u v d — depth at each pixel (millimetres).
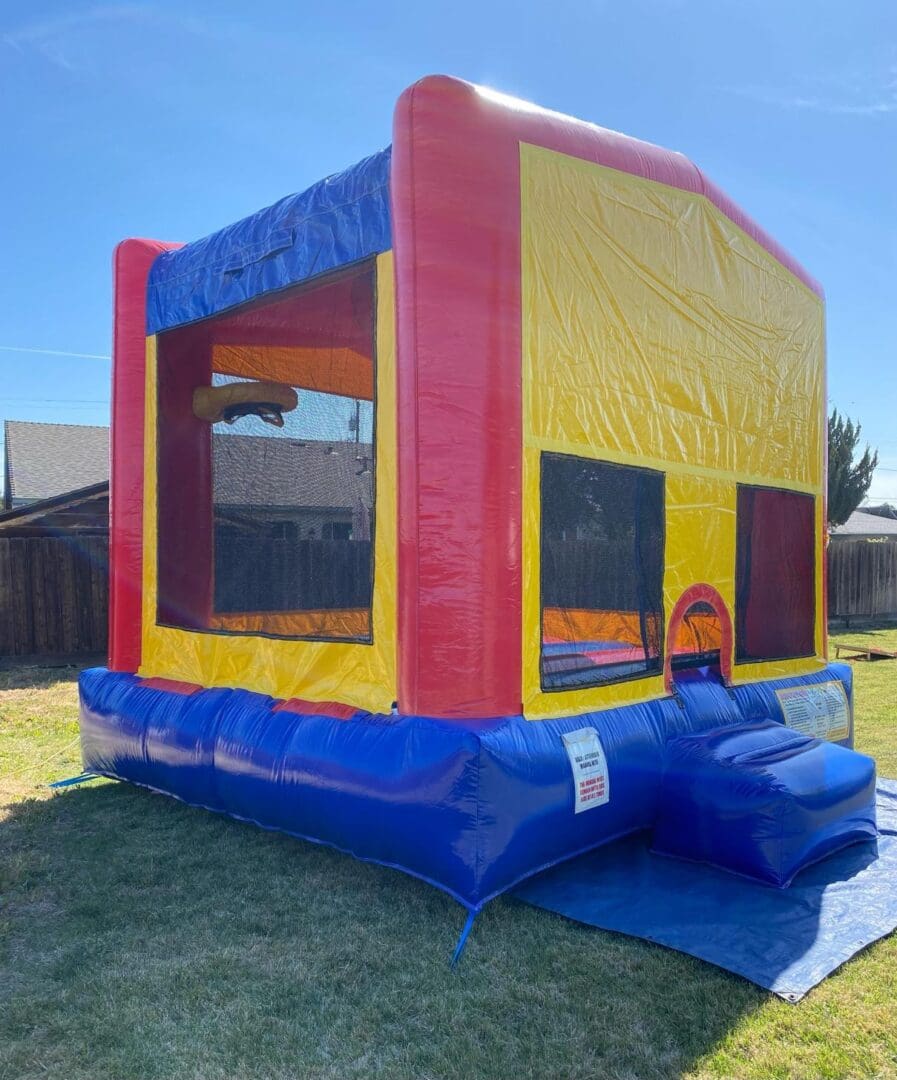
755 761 4070
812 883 3830
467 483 3576
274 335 4977
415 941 3299
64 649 11094
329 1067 2539
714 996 2904
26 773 5785
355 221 4168
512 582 3678
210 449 5156
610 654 4230
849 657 11664
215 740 4445
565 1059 2570
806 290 5969
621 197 4348
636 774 4086
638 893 3721
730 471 5102
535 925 3434
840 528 29766
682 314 4742
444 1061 2562
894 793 5109
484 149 3680
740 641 5230
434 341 3566
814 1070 2523
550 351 3912
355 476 4215
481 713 3590
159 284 5535
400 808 3508
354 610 4109
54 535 12086
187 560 5258
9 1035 2693
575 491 4027
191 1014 2809
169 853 4246
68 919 3520
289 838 4457
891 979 3033
